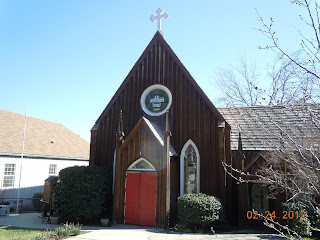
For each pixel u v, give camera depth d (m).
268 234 11.55
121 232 11.63
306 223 11.14
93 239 10.30
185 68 15.73
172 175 14.12
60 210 14.01
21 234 11.27
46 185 16.05
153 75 16.45
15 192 20.78
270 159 12.10
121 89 16.88
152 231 11.92
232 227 13.19
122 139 15.98
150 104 16.28
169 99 15.87
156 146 13.66
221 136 14.13
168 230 12.19
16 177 21.00
